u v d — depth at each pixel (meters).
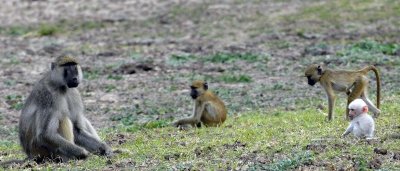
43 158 22.05
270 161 19.92
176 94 35.62
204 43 48.88
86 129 22.75
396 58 41.16
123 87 37.56
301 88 35.12
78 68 21.98
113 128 28.89
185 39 50.75
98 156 21.97
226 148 21.81
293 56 43.06
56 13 62.66
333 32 49.81
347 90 25.94
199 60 43.47
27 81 39.88
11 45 51.03
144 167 20.44
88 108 33.34
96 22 58.28
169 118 30.58
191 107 32.78
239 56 43.59
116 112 32.44
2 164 21.86
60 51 48.41
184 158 21.09
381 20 52.78
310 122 25.62
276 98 33.28
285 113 28.81
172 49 47.38
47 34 54.84
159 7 63.62
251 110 30.95
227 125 26.95
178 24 56.47
